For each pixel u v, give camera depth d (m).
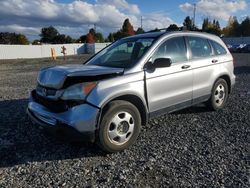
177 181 3.92
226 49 7.43
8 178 4.09
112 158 4.67
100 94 4.56
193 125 6.21
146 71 5.22
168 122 6.41
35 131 5.90
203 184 3.84
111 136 4.71
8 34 82.75
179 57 5.96
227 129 5.95
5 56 47.00
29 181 4.00
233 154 4.74
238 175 4.06
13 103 8.49
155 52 5.48
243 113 7.06
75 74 4.61
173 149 4.97
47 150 5.00
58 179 4.04
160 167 4.33
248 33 84.75
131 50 5.69
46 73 5.04
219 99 7.21
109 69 4.92
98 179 4.02
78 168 4.36
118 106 4.70
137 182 3.92
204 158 4.61
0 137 5.60
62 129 4.49
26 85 12.40
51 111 4.71
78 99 4.50
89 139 4.55
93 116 4.47
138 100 5.13
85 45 62.69
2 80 14.83
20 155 4.81
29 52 50.16
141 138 5.49
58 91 4.64
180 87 5.89
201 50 6.61
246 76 13.80
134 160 4.59
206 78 6.59
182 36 6.18
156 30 6.49
